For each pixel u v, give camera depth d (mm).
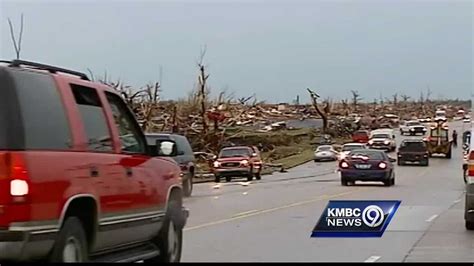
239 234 26188
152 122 88125
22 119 11859
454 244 23469
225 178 67938
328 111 174625
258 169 70000
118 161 14273
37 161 11719
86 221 13148
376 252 21672
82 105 13742
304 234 26234
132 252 15234
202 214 34094
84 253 13047
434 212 34812
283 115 198375
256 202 41438
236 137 122500
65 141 12773
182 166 44781
